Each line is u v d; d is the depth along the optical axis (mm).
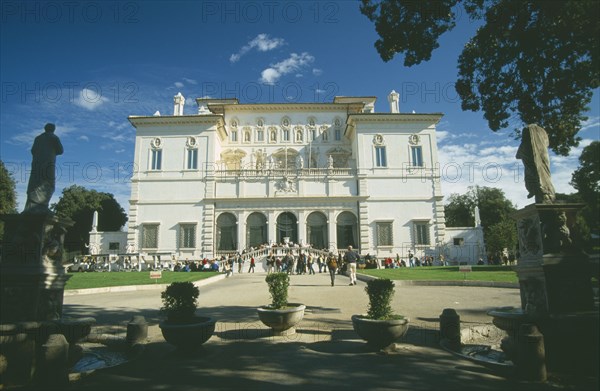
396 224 49250
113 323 13117
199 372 7910
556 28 11617
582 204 8406
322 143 57531
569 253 8242
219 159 54625
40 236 8633
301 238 48750
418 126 51625
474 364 8305
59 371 7059
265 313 10586
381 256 48344
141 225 48844
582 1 10477
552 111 13617
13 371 7527
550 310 8023
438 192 49906
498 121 14352
